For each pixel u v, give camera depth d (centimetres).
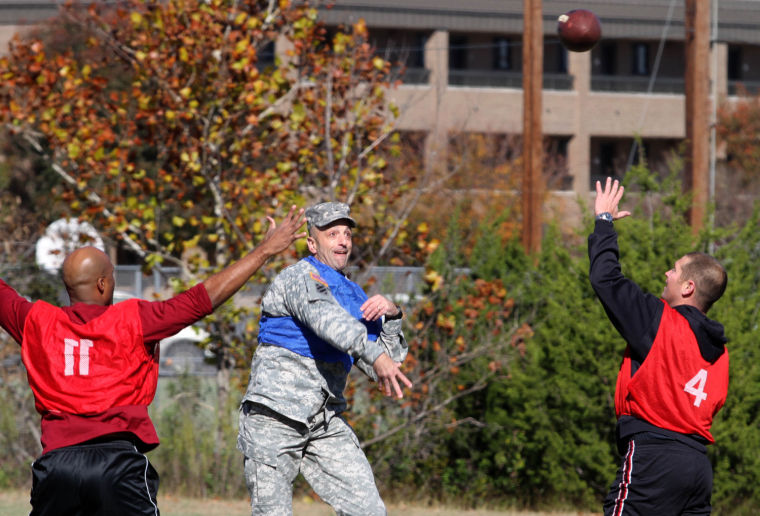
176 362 3073
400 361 1270
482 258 2870
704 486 1132
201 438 2647
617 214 1236
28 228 3238
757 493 2394
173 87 2517
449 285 2680
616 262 1179
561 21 1576
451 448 2756
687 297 1190
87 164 2600
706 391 1132
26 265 3011
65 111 2581
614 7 10281
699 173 3200
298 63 2692
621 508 1130
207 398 2889
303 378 1209
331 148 2520
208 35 2512
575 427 2509
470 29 9831
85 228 2842
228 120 2592
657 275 2427
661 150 10881
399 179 3033
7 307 1081
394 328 1248
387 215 2656
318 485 1247
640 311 1152
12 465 2611
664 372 1132
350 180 2562
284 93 2683
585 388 2466
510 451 2683
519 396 2589
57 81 2659
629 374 1159
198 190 2703
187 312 1068
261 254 1089
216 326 2688
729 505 2402
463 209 6206
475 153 7644
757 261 2572
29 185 6319
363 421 2623
